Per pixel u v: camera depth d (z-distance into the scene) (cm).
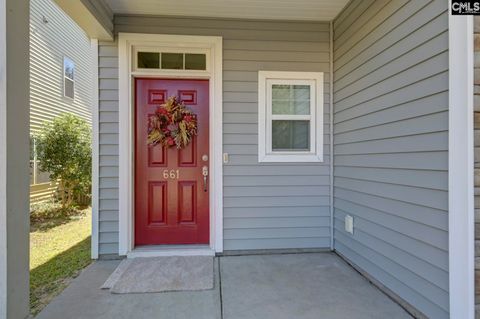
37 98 640
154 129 355
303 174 362
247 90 355
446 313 192
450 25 186
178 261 328
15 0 183
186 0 311
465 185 179
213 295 251
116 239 341
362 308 231
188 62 357
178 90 361
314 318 217
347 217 323
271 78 358
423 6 210
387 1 252
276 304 237
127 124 341
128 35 339
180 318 217
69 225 516
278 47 358
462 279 180
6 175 177
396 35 240
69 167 605
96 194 337
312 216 363
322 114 362
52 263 328
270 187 358
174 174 362
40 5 650
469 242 178
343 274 295
